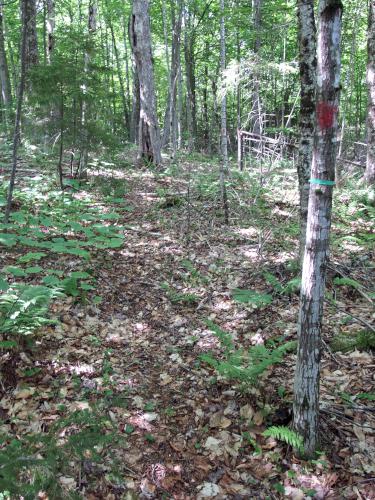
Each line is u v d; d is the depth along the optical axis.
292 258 6.52
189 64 17.75
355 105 23.48
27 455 2.30
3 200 7.29
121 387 4.00
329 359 4.32
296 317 5.13
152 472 3.14
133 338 4.86
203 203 9.45
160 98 28.78
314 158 2.76
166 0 19.14
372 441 3.32
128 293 5.80
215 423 3.60
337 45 2.55
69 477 2.90
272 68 7.22
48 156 10.74
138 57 13.01
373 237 7.16
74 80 8.98
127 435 3.44
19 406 3.60
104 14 23.19
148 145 13.38
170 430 3.54
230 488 3.04
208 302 5.64
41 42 24.45
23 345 4.21
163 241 7.50
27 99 9.41
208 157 17.22
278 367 4.24
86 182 10.49
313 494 2.95
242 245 7.33
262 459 3.26
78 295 5.43
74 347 4.51
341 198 9.49
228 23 9.62
